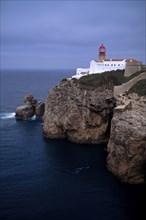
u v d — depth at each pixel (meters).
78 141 73.62
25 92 184.12
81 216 40.12
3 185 49.31
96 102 70.75
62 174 53.91
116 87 67.50
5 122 98.19
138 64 78.12
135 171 50.09
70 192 46.91
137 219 39.47
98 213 40.91
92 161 60.44
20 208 42.06
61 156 63.78
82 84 75.19
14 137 79.75
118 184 49.56
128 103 55.84
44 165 58.47
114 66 86.94
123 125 51.62
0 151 67.44
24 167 57.47
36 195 45.91
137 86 61.84
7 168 56.97
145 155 49.62
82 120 73.12
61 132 78.56
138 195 45.84
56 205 42.94
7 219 39.31
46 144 73.12
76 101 74.12
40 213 40.81
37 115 104.81
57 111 78.31
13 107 127.44
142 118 50.44
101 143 73.31
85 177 52.41
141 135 48.50
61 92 79.31
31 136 80.94
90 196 45.56
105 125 72.75
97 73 82.44
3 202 43.62
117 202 43.75
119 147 51.72
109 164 55.50
